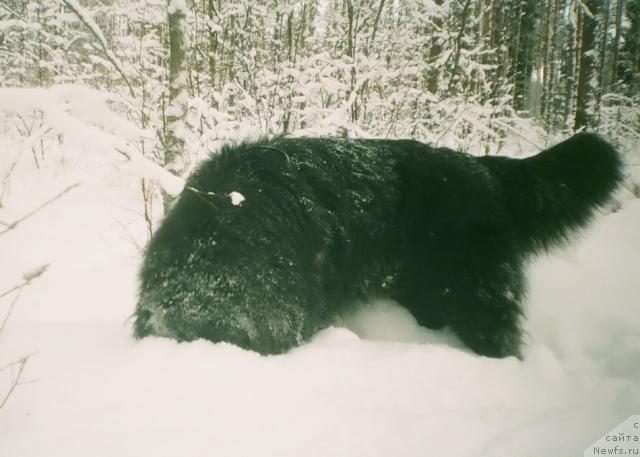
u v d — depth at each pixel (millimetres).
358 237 2834
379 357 2355
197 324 2316
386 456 1546
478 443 1638
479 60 9047
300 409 1827
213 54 7562
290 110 5773
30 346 2264
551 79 20906
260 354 2311
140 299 2486
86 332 2562
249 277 2320
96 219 5605
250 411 1782
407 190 2934
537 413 1939
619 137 11266
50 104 1960
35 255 4383
